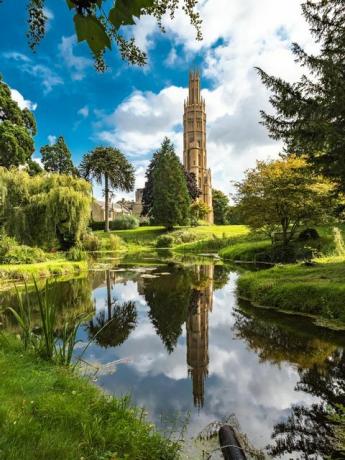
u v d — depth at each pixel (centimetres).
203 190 7881
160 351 633
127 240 4244
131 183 4541
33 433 247
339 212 996
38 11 344
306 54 790
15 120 3180
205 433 343
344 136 695
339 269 1082
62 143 4838
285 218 1866
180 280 1545
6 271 1491
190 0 419
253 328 760
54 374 417
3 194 1998
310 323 758
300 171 927
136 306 1041
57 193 2158
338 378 483
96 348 651
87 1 113
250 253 2284
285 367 531
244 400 427
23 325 528
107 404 348
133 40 452
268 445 327
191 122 8869
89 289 1334
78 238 2331
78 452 236
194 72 8975
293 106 772
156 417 380
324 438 338
